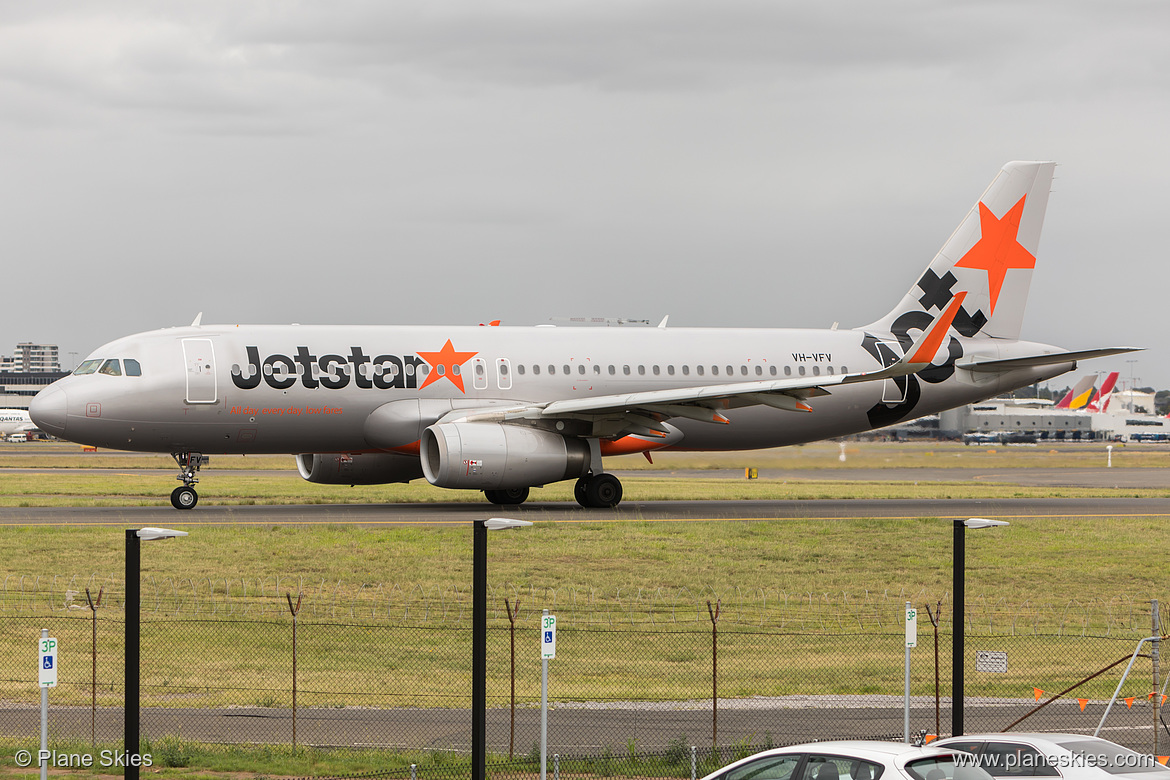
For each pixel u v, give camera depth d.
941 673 89.62
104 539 135.00
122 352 159.50
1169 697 82.06
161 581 115.88
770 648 97.25
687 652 95.31
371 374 165.12
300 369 162.50
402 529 144.50
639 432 168.75
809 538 148.12
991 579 127.81
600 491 171.38
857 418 189.25
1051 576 130.25
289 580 117.62
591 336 179.88
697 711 76.69
